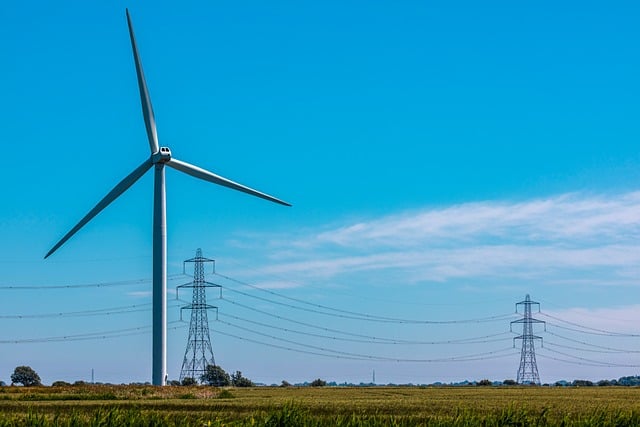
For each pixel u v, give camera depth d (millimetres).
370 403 71375
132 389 89750
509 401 77500
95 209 96250
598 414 48781
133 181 96375
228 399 82688
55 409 60344
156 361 94438
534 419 47719
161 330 94625
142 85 96188
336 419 44844
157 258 95375
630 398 87062
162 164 95812
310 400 79375
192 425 44000
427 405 67688
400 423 45812
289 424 42875
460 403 72062
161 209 95688
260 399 82500
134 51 95812
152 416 42906
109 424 41188
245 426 41906
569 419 47844
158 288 95062
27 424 42250
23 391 88188
